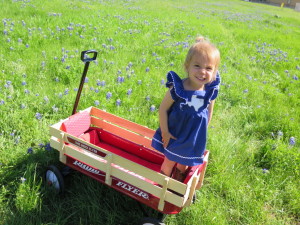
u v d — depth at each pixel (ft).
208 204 4.99
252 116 8.06
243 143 6.78
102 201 4.80
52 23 13.53
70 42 11.38
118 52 10.89
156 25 17.08
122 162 4.16
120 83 8.19
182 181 4.59
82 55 4.69
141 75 9.11
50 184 4.87
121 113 6.89
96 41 11.69
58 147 4.70
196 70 3.94
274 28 25.71
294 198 5.38
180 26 18.11
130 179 4.17
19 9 15.58
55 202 4.70
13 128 5.99
